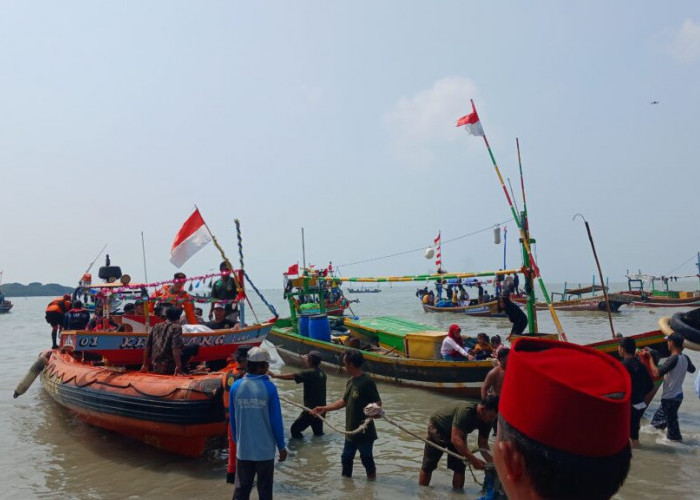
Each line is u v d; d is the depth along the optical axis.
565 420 1.33
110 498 7.36
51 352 13.35
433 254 17.41
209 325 12.98
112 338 10.71
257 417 6.45
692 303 40.69
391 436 9.84
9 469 8.56
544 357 1.49
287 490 7.37
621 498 6.71
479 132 13.05
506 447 1.46
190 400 8.44
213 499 7.26
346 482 7.62
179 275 12.07
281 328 19.47
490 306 35.19
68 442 10.02
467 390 12.47
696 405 11.30
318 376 9.89
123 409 9.20
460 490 7.24
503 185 13.05
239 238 12.62
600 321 32.62
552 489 1.35
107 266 13.99
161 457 9.12
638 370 8.68
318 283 18.73
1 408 12.77
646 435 9.30
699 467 7.74
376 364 14.12
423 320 36.56
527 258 12.85
